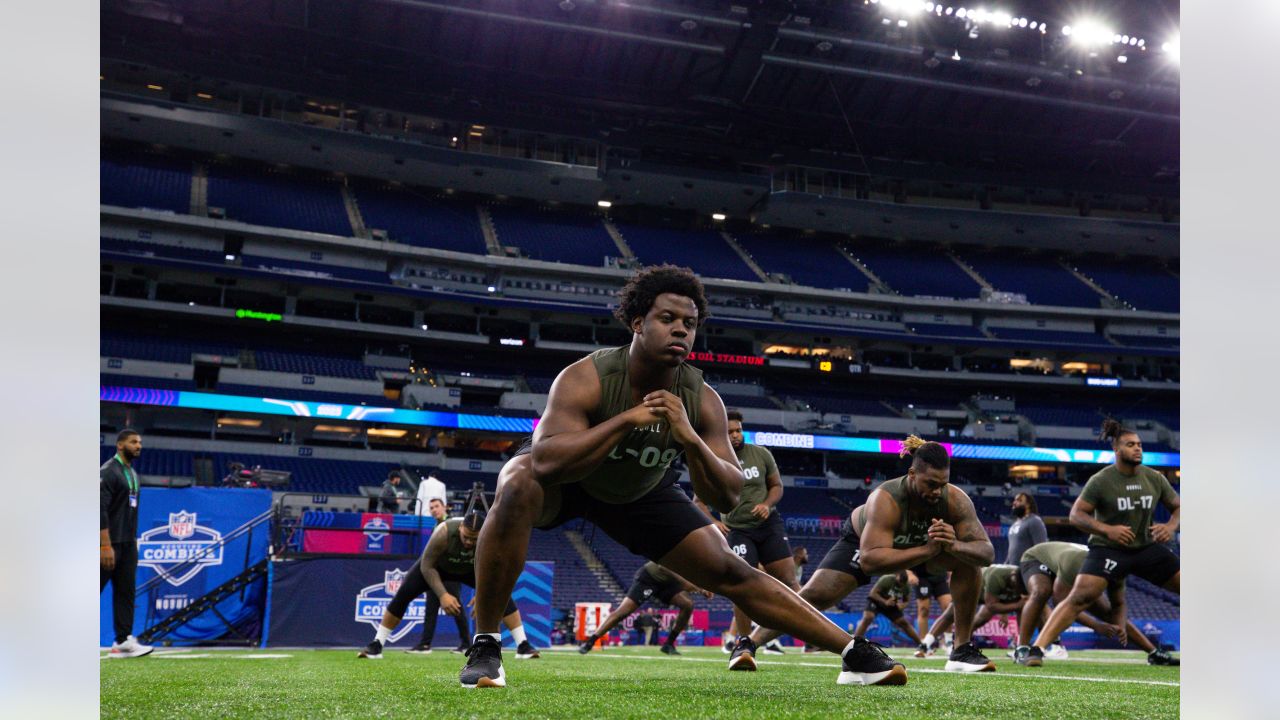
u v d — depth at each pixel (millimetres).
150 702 2182
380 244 30438
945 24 31344
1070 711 2119
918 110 34156
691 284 2541
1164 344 35531
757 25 30312
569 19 29797
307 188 32938
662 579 8742
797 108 33938
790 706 2100
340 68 31984
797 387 34375
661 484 2727
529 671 4574
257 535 9750
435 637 9773
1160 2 31656
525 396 30391
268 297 30469
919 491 4102
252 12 29625
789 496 30297
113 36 29516
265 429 28266
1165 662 6910
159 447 25797
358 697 2346
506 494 2658
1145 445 33156
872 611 10125
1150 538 5578
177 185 30391
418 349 31969
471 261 31453
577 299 32344
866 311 34781
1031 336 35000
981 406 34531
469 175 33375
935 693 2623
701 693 2564
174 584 9414
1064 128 35156
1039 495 31828
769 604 2707
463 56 31547
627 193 35281
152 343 27828
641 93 33094
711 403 2670
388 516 12141
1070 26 31875
